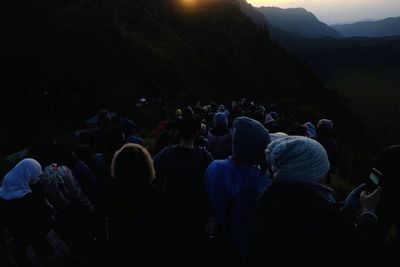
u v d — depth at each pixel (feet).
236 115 38.58
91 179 20.44
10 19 129.90
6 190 16.97
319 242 8.02
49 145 19.84
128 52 155.84
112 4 287.69
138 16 287.89
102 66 134.51
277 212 8.59
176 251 13.10
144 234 12.26
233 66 322.55
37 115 97.81
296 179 8.76
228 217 12.53
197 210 14.66
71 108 113.60
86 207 18.76
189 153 15.28
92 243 17.93
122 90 130.21
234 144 12.71
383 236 9.18
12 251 17.20
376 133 438.81
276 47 483.51
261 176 12.63
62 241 17.43
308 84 431.02
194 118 15.53
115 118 33.83
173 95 168.55
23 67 114.62
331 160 22.62
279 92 351.87
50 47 128.36
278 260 8.27
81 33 141.38
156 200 12.66
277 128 32.73
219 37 400.47
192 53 284.20
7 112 97.45
